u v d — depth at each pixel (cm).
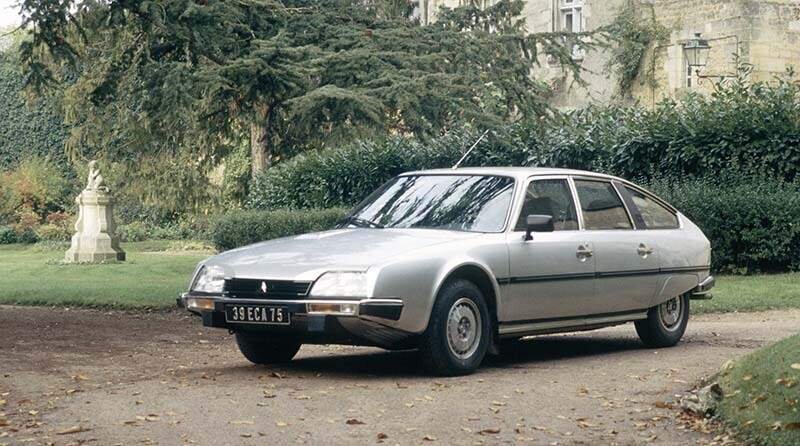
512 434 758
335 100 1602
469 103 1677
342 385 948
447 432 762
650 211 1227
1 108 5028
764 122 2239
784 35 3136
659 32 3275
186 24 1609
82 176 4753
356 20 1830
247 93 1667
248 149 3981
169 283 2259
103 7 1596
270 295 973
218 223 2650
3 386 961
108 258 3131
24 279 2495
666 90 3262
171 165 3922
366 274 948
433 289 972
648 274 1180
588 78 3441
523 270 1053
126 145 3206
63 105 2934
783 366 812
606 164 2369
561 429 775
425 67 1686
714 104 2309
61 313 1723
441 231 1053
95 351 1233
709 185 2242
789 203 2134
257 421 795
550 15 3603
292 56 1633
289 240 1060
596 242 1130
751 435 734
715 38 3153
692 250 1240
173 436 752
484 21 2275
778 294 1792
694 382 941
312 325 949
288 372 1038
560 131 2414
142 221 4669
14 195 4750
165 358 1175
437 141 2667
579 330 1137
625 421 800
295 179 2898
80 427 777
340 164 2838
